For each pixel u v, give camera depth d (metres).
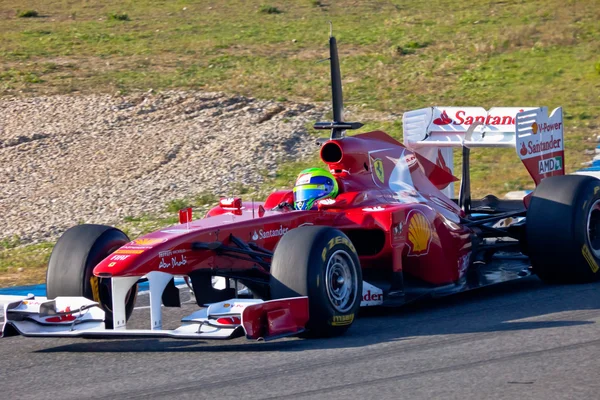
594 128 68.06
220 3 141.62
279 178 58.56
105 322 23.91
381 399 17.38
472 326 23.73
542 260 28.81
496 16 120.12
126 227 47.72
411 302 27.31
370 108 79.00
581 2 123.19
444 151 36.03
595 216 29.36
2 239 48.44
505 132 33.38
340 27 119.75
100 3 145.50
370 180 28.45
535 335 22.09
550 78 87.06
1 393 19.42
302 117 75.94
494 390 17.62
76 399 18.48
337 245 23.05
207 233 24.02
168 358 21.67
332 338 23.06
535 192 29.23
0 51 106.06
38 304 23.06
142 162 64.88
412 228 27.16
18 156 67.38
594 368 18.81
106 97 83.06
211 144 68.44
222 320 21.34
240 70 95.50
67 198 57.22
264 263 24.73
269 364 20.44
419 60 98.19
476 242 30.72
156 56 103.31
